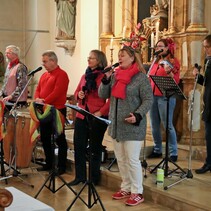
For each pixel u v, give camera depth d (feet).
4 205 6.72
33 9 30.32
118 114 12.31
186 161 16.43
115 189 14.40
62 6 26.37
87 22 24.30
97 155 14.58
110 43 22.63
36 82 29.27
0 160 16.24
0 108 14.67
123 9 22.29
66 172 16.80
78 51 26.21
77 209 12.35
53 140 13.28
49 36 29.96
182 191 12.57
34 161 18.01
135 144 12.22
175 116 18.07
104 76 12.64
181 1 18.78
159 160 16.55
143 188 13.28
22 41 32.14
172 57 15.37
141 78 12.17
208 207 11.14
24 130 15.75
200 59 17.56
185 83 17.53
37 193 13.32
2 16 31.53
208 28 17.95
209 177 14.02
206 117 13.79
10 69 17.38
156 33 19.02
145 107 11.98
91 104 13.92
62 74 15.80
